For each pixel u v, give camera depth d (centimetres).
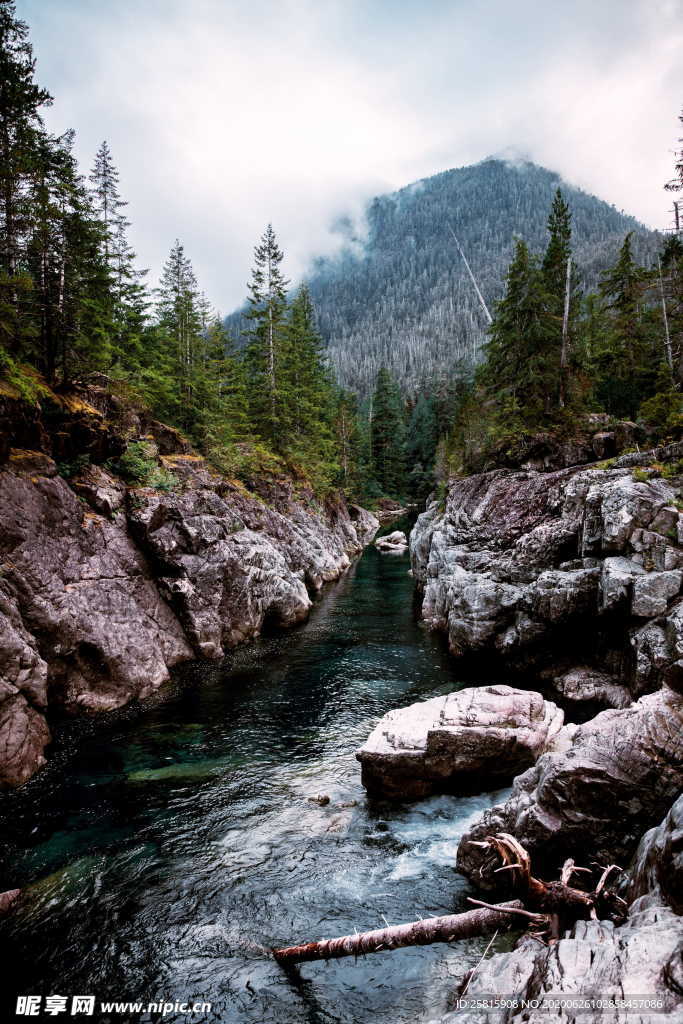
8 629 1205
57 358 2219
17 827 1009
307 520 3981
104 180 3366
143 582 1886
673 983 389
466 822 1036
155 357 3428
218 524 2281
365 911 803
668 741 834
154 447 2278
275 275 4297
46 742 1280
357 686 1778
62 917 792
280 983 682
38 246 1847
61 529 1614
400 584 3734
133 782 1178
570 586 1630
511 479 2466
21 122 1744
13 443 1574
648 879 612
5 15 1647
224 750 1334
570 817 819
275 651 2164
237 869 903
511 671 1881
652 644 1307
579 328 3431
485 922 646
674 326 3547
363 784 1159
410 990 658
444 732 1095
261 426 4350
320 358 5969
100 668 1555
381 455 8588
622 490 1603
